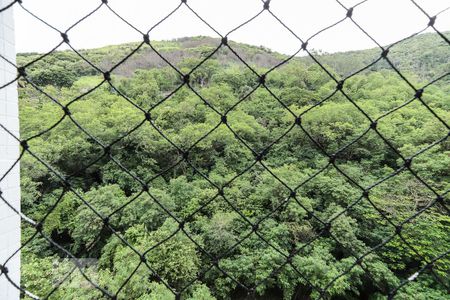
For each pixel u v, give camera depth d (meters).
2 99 1.54
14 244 1.60
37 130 10.46
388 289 6.42
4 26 1.52
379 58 0.68
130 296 5.08
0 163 1.51
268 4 0.67
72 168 10.41
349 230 7.04
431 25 0.66
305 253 7.06
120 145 10.75
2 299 1.39
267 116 12.56
